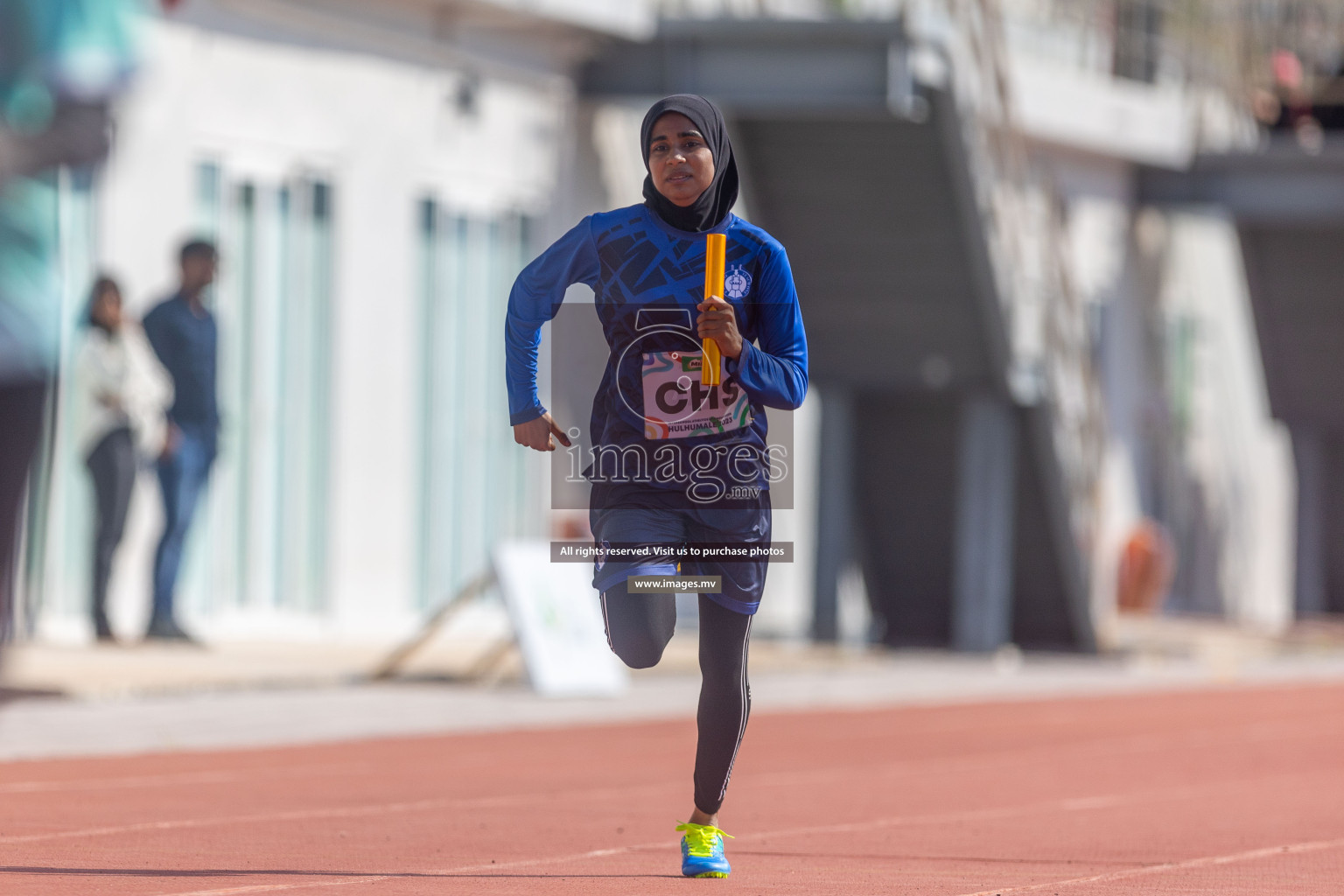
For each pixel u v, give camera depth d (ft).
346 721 103.91
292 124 148.05
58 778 76.48
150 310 130.41
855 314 175.22
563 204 172.45
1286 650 207.82
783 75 160.45
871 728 112.27
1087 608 184.34
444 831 62.39
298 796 72.43
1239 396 267.80
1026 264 177.58
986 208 165.07
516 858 55.98
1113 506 236.02
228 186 142.92
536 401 49.60
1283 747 103.91
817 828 66.13
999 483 177.37
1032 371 175.94
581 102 173.27
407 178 157.99
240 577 146.72
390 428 158.30
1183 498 254.27
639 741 100.63
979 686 148.15
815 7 184.96
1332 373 249.55
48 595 128.57
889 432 192.54
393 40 155.63
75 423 129.29
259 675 119.55
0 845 56.08
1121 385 236.84
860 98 157.48
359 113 153.58
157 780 76.89
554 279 48.62
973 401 177.17
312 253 150.92
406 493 160.04
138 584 134.72
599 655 129.70
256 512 147.13
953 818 70.03
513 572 126.72
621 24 161.58
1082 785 83.56
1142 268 239.09
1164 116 227.61
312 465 152.15
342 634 154.20
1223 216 229.66
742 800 75.10
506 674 134.72
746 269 48.26
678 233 47.98
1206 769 91.56
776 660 158.30
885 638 200.54
